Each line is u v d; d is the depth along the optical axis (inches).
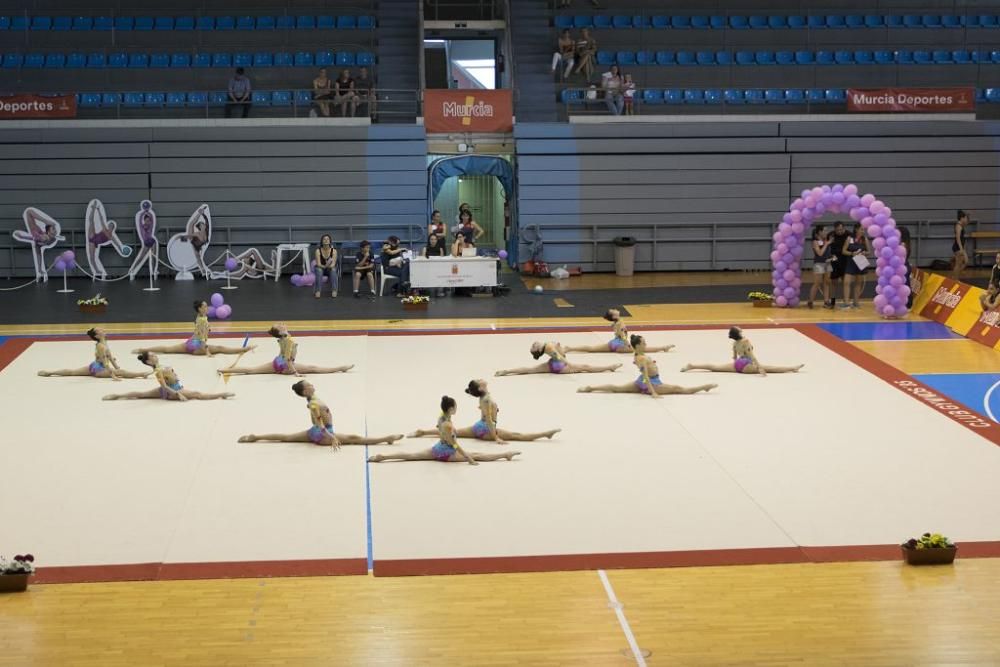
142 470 556.4
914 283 990.4
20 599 411.5
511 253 1261.1
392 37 1358.3
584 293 1085.8
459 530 478.3
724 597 411.8
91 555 453.4
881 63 1362.0
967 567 438.6
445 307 1002.1
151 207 1185.4
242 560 447.5
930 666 358.6
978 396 697.0
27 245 1198.3
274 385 718.5
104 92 1272.1
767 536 471.8
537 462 568.1
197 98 1272.1
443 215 1411.2
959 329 889.5
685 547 460.1
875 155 1243.8
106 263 1205.1
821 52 1369.3
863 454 581.6
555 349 748.6
